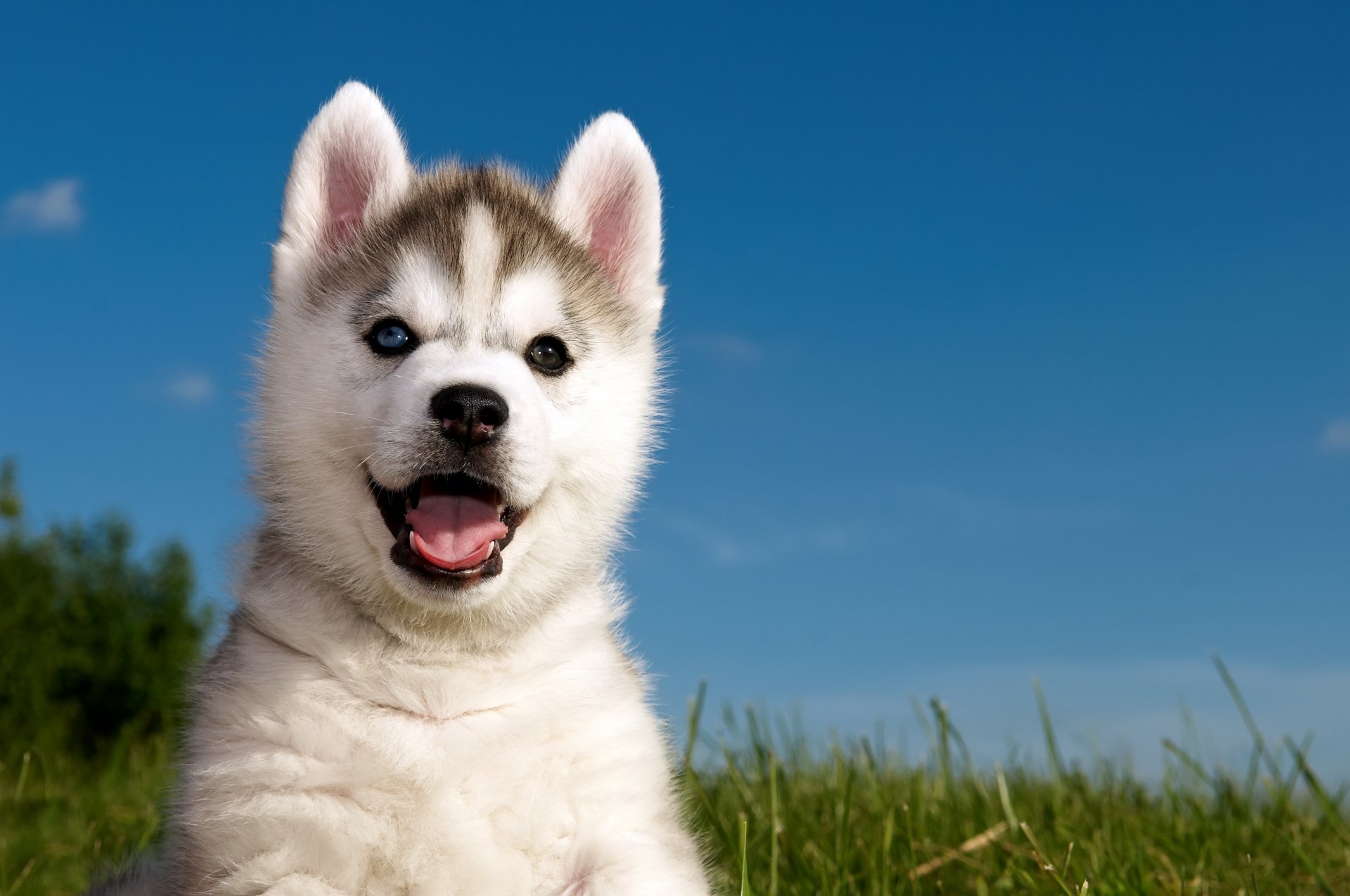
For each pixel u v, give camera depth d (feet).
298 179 2.72
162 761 4.74
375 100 2.79
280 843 2.35
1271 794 3.51
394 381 2.50
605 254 2.86
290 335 2.63
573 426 2.60
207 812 2.39
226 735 2.42
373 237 2.69
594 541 2.62
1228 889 3.07
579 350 2.63
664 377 2.85
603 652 2.56
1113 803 3.69
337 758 2.38
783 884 3.09
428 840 2.35
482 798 2.37
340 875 2.35
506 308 2.58
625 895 2.31
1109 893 2.88
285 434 2.55
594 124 2.89
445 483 2.50
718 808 3.44
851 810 3.52
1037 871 3.06
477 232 2.62
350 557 2.48
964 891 3.10
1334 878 3.14
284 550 2.53
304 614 2.46
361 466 2.49
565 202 2.84
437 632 2.47
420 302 2.56
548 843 2.38
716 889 2.77
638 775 2.45
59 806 4.20
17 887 3.40
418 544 2.41
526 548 2.51
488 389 2.44
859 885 3.14
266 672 2.44
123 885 2.86
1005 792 3.34
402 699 2.42
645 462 2.74
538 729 2.42
